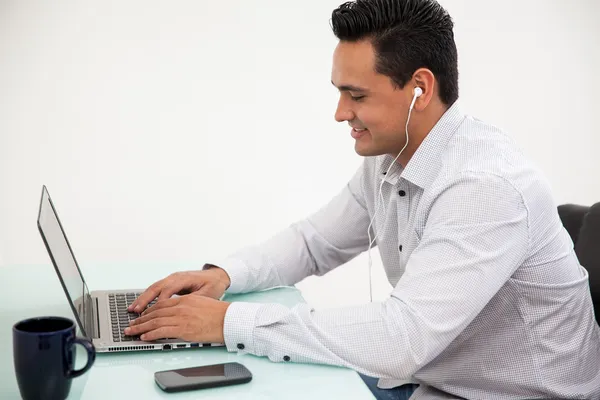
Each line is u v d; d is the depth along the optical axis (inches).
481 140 51.9
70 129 127.5
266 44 132.0
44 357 35.0
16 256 127.2
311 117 134.8
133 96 129.0
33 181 127.1
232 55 131.3
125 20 127.3
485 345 52.7
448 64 52.2
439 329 45.1
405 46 50.0
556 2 139.1
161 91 129.8
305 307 47.0
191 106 131.0
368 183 63.2
